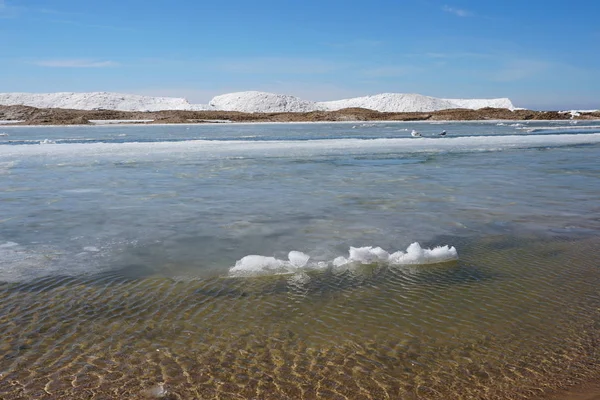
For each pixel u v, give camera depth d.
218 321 4.35
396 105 134.62
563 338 4.02
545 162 16.92
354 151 21.33
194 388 3.32
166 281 5.35
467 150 21.84
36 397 3.21
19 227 7.71
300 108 138.00
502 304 4.71
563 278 5.40
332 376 3.48
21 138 34.50
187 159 17.88
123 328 4.20
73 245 6.75
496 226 7.81
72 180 12.69
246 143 25.98
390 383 3.39
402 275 5.55
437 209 9.11
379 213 8.77
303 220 8.23
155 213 8.73
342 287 5.19
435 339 4.02
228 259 6.15
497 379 3.43
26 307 4.63
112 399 3.20
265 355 3.77
